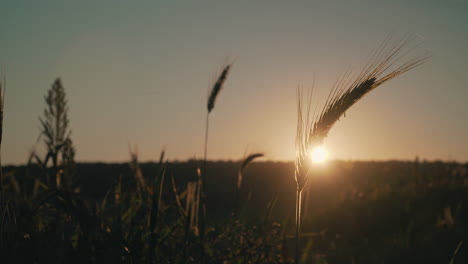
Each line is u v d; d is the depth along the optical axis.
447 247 5.84
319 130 2.46
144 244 3.49
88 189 11.91
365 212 8.22
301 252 5.54
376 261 5.70
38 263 2.72
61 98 4.54
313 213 9.08
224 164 21.22
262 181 12.05
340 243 6.66
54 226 3.20
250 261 3.90
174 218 4.18
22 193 3.72
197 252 3.72
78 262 2.85
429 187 10.27
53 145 4.46
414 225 7.28
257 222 4.51
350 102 2.38
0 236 2.67
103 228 3.15
